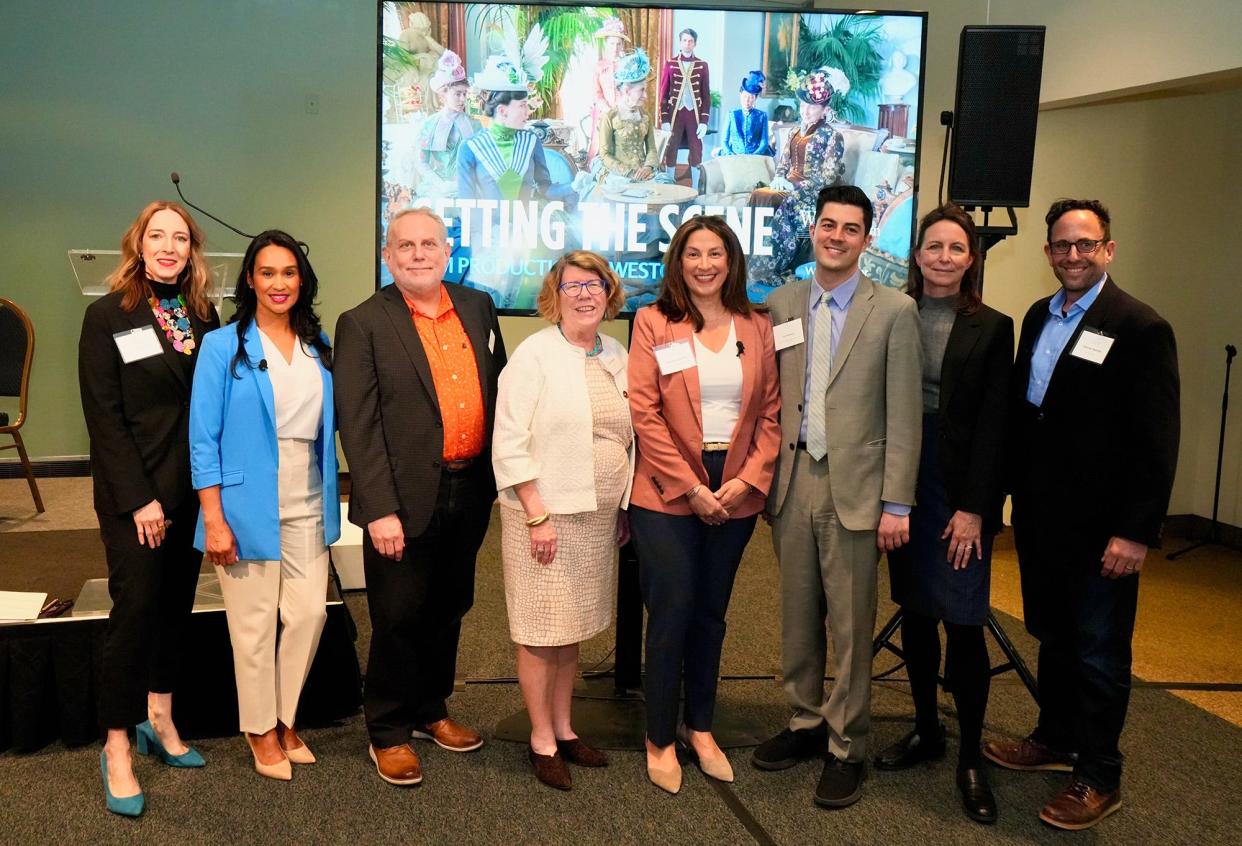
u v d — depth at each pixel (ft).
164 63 19.92
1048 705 8.56
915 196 11.03
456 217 10.73
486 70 10.55
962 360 7.86
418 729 9.02
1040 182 15.85
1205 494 17.78
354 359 7.79
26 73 19.51
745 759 8.73
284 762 8.19
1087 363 7.58
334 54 20.48
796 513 8.09
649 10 10.55
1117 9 13.57
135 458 7.61
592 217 10.80
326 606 8.83
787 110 10.78
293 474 7.95
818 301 8.08
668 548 7.88
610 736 9.11
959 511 7.80
